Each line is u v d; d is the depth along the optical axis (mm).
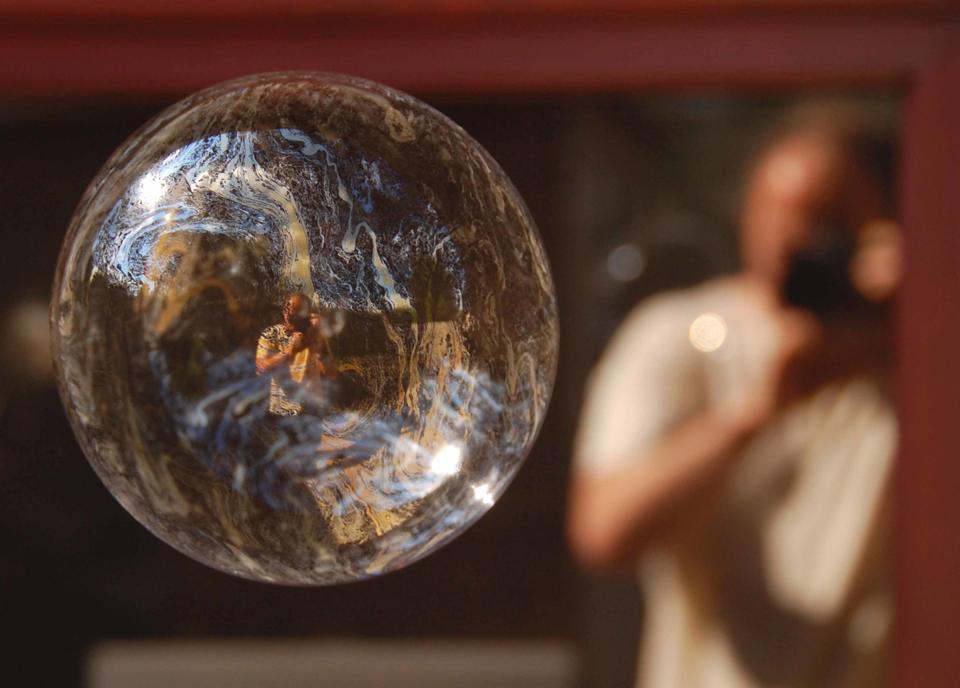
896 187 3408
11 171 3402
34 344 3404
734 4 3381
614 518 3410
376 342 2023
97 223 2148
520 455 2266
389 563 2229
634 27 3387
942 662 3408
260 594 3438
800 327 3400
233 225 2031
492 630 3432
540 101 3410
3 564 3416
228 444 2035
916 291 3402
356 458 2049
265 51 3422
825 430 3414
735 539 3420
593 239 3402
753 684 3422
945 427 3410
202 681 3443
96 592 3432
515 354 2146
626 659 3428
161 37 3416
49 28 3396
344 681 3441
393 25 3408
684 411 3408
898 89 3402
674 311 3398
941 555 3422
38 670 3424
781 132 3396
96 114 3422
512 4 3393
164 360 2039
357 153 2074
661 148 3402
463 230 2092
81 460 3420
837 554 3416
